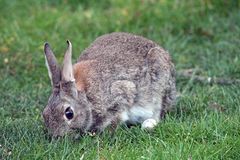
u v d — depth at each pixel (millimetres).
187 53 27688
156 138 19203
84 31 29328
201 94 22969
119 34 21938
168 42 28234
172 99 21797
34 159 18203
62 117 18906
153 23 29828
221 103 22234
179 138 19250
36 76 25375
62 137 18969
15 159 18156
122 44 21297
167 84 21453
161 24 29781
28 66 26078
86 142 19031
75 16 30328
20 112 22047
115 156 18031
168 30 29500
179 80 25000
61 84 19141
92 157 18172
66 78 19172
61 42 28016
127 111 20562
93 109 19766
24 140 19422
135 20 30000
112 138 19516
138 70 20812
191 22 29828
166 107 21594
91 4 31859
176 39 28703
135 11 30422
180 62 26703
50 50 19672
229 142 18750
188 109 21859
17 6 31578
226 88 23484
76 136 19438
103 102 19922
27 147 18797
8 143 19156
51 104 19047
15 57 26812
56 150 18578
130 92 20438
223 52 27453
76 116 19203
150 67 21141
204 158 17703
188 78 25078
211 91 23344
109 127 20141
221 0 30766
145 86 20938
